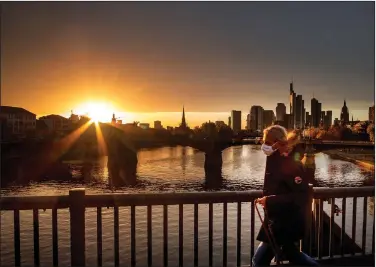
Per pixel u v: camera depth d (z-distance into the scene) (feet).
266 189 11.38
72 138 233.35
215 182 173.58
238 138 151.43
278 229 11.17
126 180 184.24
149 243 13.28
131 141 222.48
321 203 14.62
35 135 213.46
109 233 72.18
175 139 194.70
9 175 179.63
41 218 80.48
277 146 11.25
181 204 13.41
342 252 14.89
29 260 56.80
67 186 169.17
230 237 64.54
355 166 187.01
